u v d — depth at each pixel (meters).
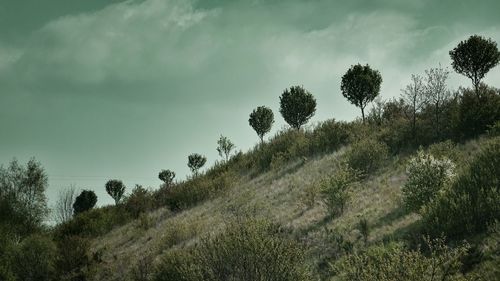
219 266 7.61
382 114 21.30
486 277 6.92
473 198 9.05
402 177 13.70
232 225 8.63
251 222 8.75
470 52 17.45
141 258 16.25
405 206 10.70
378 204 12.12
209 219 17.62
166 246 16.30
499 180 9.30
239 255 7.52
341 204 12.61
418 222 9.68
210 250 7.84
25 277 17.50
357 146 16.56
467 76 17.86
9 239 21.94
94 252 19.39
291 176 18.95
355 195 13.52
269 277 7.41
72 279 16.48
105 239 22.80
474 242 7.98
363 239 9.99
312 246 10.70
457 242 8.23
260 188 19.59
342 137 20.95
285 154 22.33
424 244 8.59
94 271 16.36
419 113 17.58
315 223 12.38
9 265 17.83
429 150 13.96
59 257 17.34
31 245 18.22
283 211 14.70
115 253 18.84
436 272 6.50
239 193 20.27
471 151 13.39
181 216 20.95
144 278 13.48
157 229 20.12
